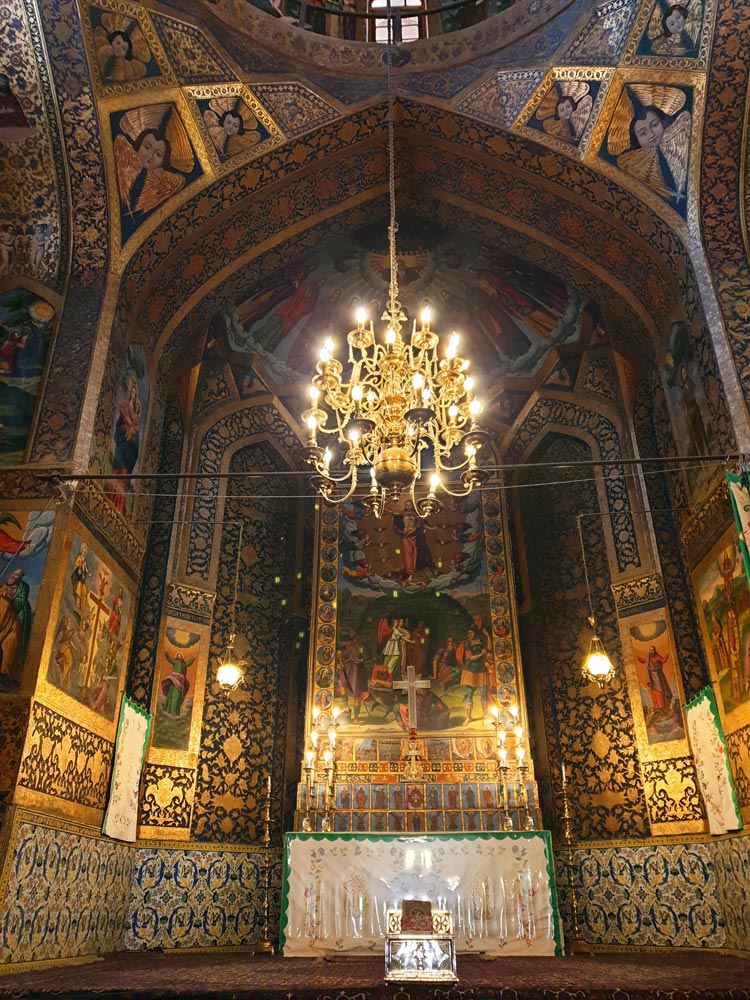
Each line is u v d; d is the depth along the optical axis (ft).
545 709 37.14
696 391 29.12
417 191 35.73
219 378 40.06
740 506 23.40
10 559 23.79
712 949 27.76
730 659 26.84
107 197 29.19
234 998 17.26
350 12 34.01
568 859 30.07
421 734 35.50
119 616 28.45
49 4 26.53
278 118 31.60
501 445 43.27
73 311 28.27
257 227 34.04
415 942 18.70
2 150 28.19
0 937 19.39
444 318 41.88
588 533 38.32
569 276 35.32
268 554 40.37
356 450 22.38
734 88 27.71
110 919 26.96
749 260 28.09
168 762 31.89
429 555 40.45
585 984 18.35
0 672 22.13
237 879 32.37
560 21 30.53
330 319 41.65
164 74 29.40
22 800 20.88
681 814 30.19
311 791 33.27
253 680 36.99
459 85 31.91
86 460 25.73
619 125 29.99
